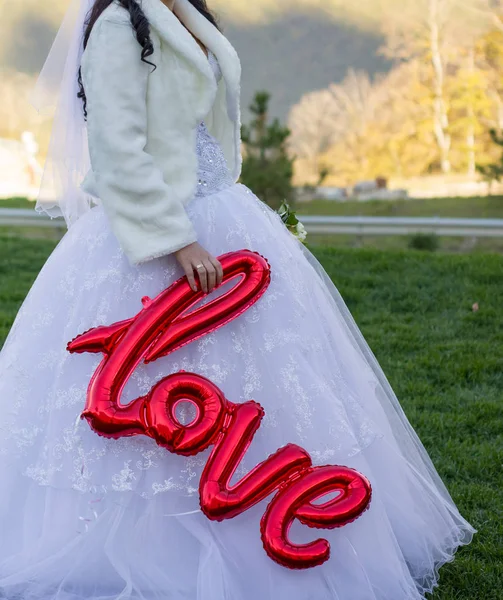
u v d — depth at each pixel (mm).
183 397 2080
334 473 2076
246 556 2096
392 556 2184
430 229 10398
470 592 2324
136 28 2098
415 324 5422
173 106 2186
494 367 4445
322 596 2090
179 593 2064
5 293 6262
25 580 2113
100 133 2088
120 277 2209
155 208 2090
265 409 2146
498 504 2855
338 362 2365
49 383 2219
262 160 11078
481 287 6352
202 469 2092
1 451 2205
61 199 2625
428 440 3406
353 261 7551
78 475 2072
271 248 2297
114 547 2061
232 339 2170
